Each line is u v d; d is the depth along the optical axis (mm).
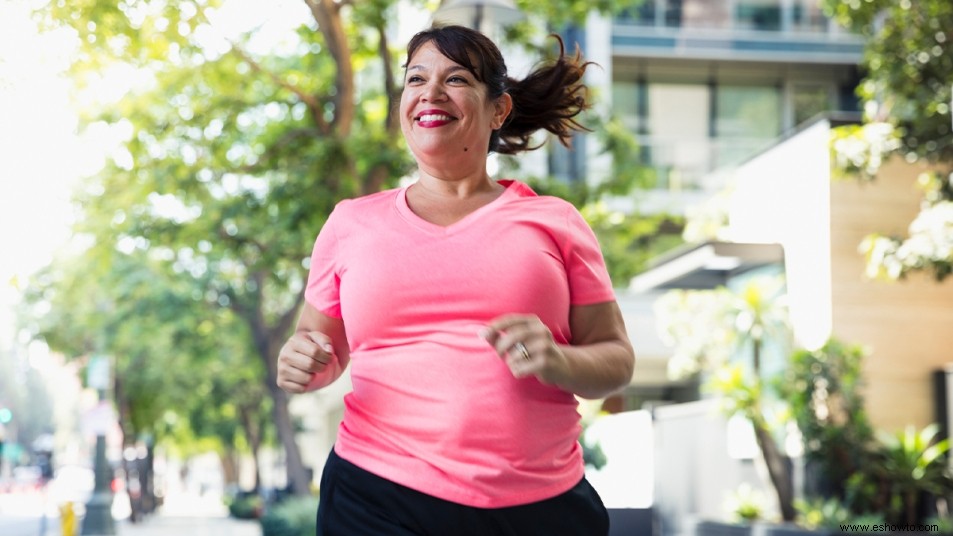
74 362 36188
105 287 27078
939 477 16219
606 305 2584
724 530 17391
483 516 2453
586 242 2568
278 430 25828
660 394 28656
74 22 9125
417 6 14625
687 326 19438
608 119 18078
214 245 17672
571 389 2344
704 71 29797
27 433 98625
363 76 17109
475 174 2607
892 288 18078
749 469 18578
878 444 16703
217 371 39406
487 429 2439
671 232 28641
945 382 17797
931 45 13750
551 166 24094
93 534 24750
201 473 118562
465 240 2477
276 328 26031
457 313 2457
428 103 2543
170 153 14914
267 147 14703
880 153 14242
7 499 61750
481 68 2576
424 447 2467
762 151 20188
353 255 2537
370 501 2496
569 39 29172
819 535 15031
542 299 2473
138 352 35812
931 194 14016
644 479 12055
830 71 29953
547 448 2500
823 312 18109
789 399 16828
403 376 2477
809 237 18547
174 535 32125
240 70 14719
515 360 2246
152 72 13547
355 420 2553
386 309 2479
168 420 54875
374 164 13477
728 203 21266
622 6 15562
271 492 41344
